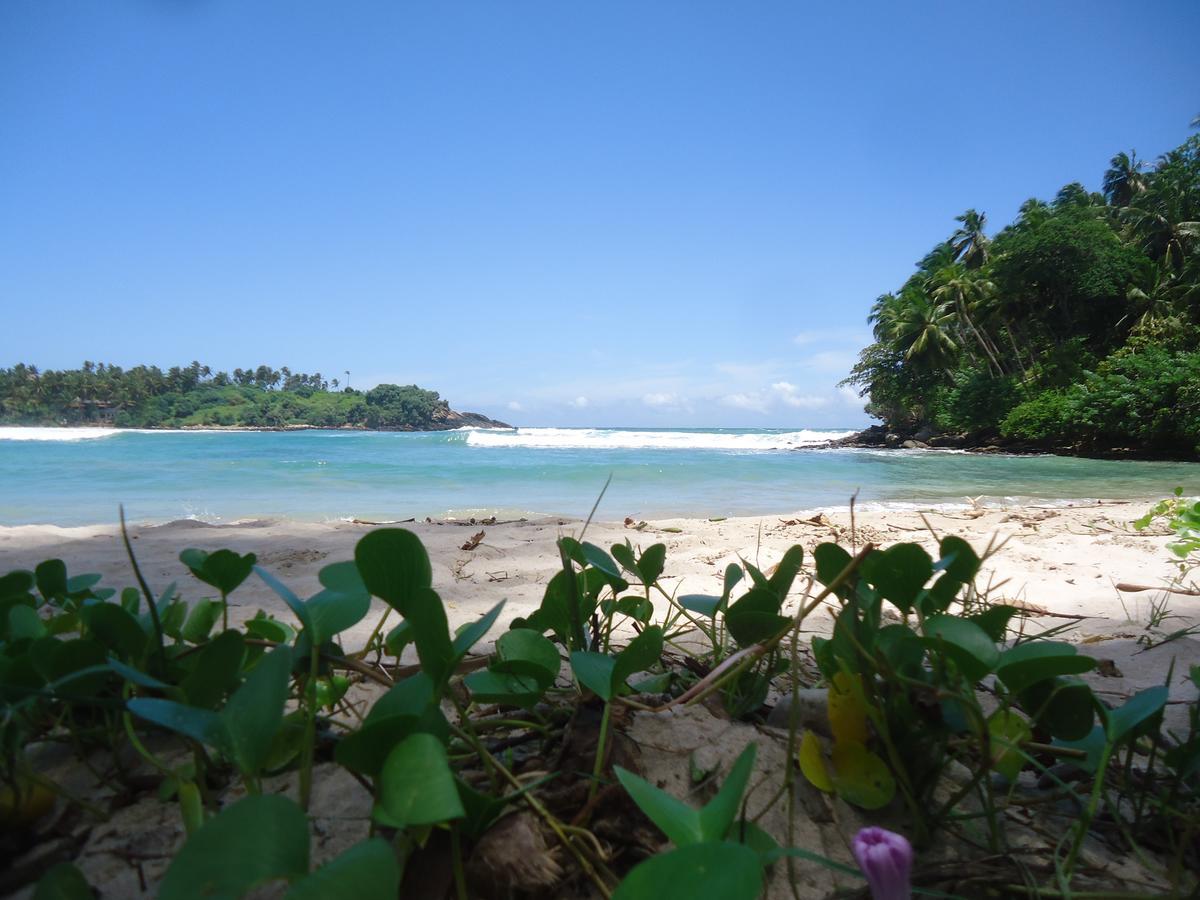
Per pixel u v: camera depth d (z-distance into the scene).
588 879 0.87
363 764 0.71
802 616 0.93
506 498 9.07
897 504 8.53
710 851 0.56
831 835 0.99
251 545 4.35
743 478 12.62
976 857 0.97
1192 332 31.16
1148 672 2.02
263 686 0.75
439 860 0.84
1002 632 1.09
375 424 176.25
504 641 1.14
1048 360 35.88
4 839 0.90
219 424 166.62
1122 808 1.14
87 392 158.25
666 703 1.23
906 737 1.02
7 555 3.96
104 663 1.03
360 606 0.95
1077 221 35.47
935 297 44.81
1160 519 5.94
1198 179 39.34
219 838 0.54
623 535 4.90
